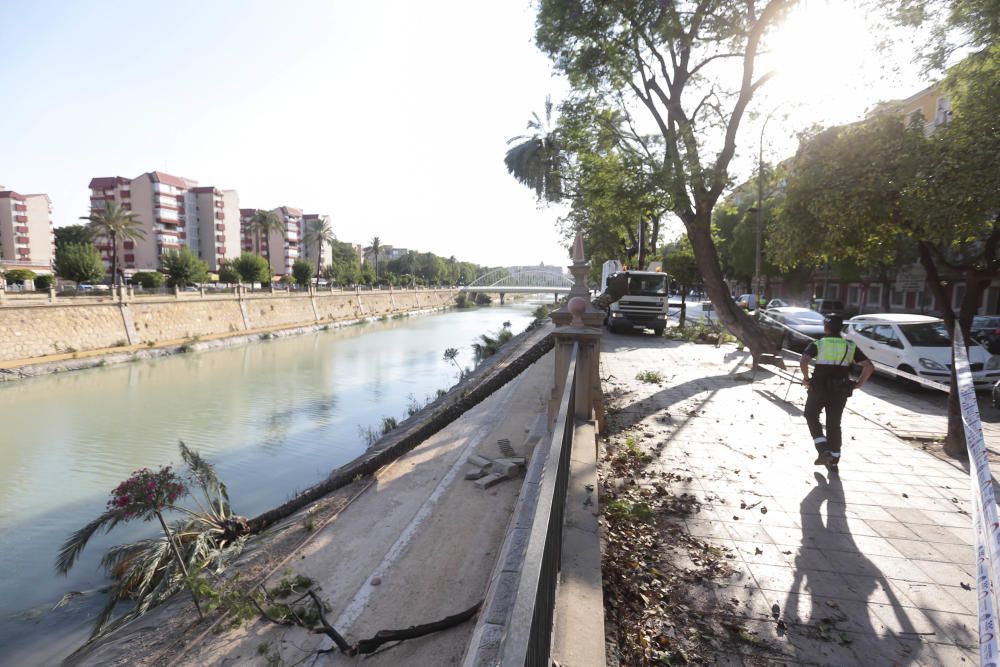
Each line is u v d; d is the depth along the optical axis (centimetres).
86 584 747
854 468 542
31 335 2780
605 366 1262
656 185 1128
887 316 1158
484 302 13800
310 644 394
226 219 8106
